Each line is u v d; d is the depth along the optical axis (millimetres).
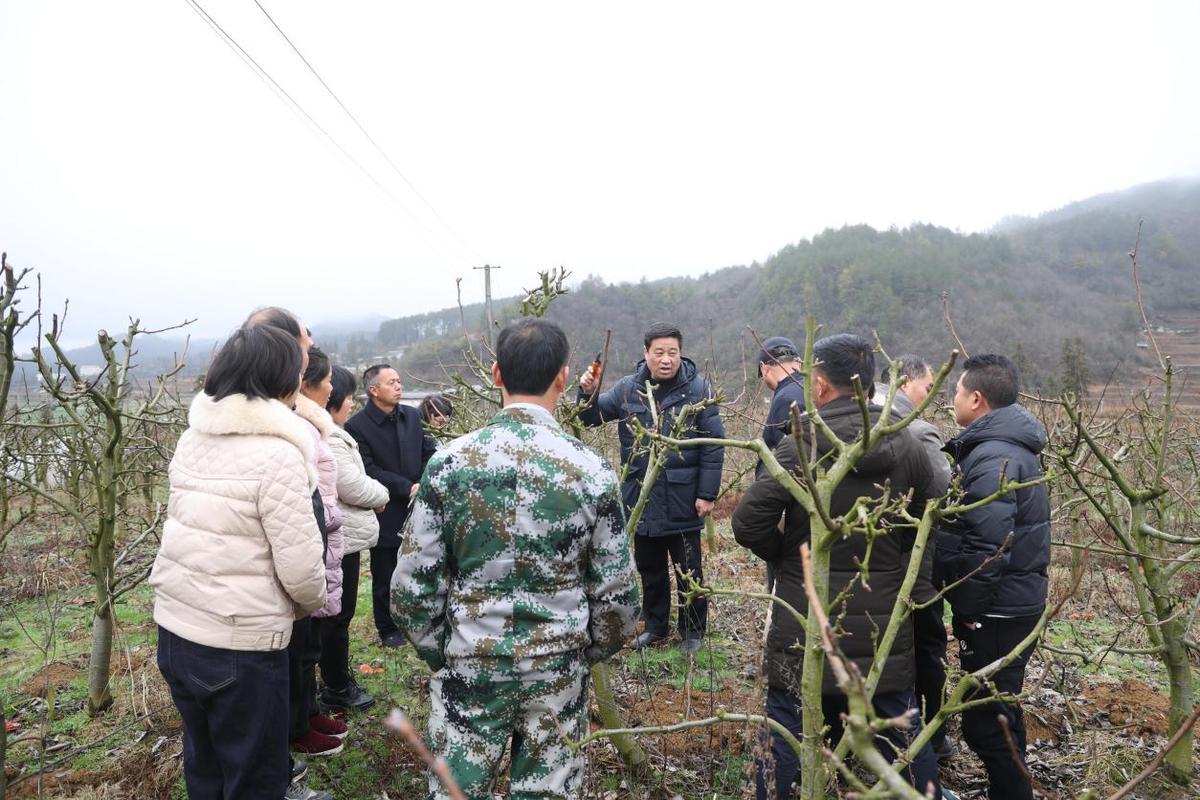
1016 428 2492
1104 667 4074
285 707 2152
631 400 4109
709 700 3385
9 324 2207
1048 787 2881
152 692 3498
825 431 1643
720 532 7387
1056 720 3395
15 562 5613
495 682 1762
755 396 6691
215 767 2148
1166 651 2838
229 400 2076
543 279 2959
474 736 1775
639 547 4141
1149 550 2918
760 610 3135
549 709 1793
